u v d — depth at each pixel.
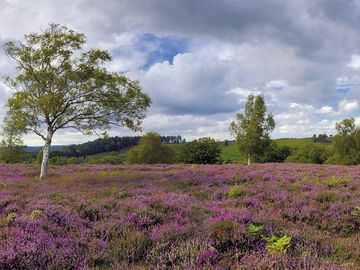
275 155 93.06
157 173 22.34
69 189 14.80
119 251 6.46
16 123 19.83
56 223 8.02
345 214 9.42
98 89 20.70
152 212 8.93
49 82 20.27
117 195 13.13
